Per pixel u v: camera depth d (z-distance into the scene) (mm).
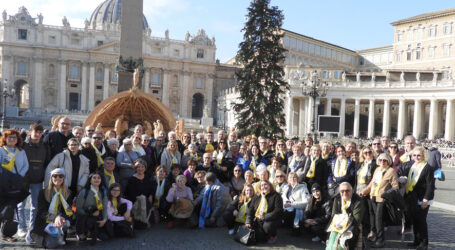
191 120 67000
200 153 10039
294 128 58438
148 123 16297
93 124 14070
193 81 92375
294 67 58250
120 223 7281
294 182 7902
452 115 47531
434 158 7582
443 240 7648
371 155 7520
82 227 6820
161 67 89562
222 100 79562
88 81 85125
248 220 7293
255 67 25031
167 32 89688
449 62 59344
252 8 25188
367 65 78375
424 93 48688
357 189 7480
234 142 10047
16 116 56281
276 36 25172
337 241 6539
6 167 6363
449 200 12398
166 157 9000
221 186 8352
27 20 81000
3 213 6238
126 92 14461
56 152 7465
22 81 84188
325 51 72500
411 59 65500
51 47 81812
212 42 93062
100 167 7535
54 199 6551
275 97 25031
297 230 7738
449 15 59312
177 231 7918
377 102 61250
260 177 7441
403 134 51469
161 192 8203
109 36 86312
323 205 7500
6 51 79625
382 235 7027
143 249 6711
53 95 83750
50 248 6523
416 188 7020
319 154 8328
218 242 7273
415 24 64750
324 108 61938
